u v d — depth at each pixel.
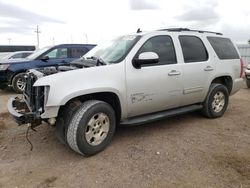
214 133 4.80
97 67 3.87
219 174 3.32
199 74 5.08
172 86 4.65
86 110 3.66
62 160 3.74
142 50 4.33
